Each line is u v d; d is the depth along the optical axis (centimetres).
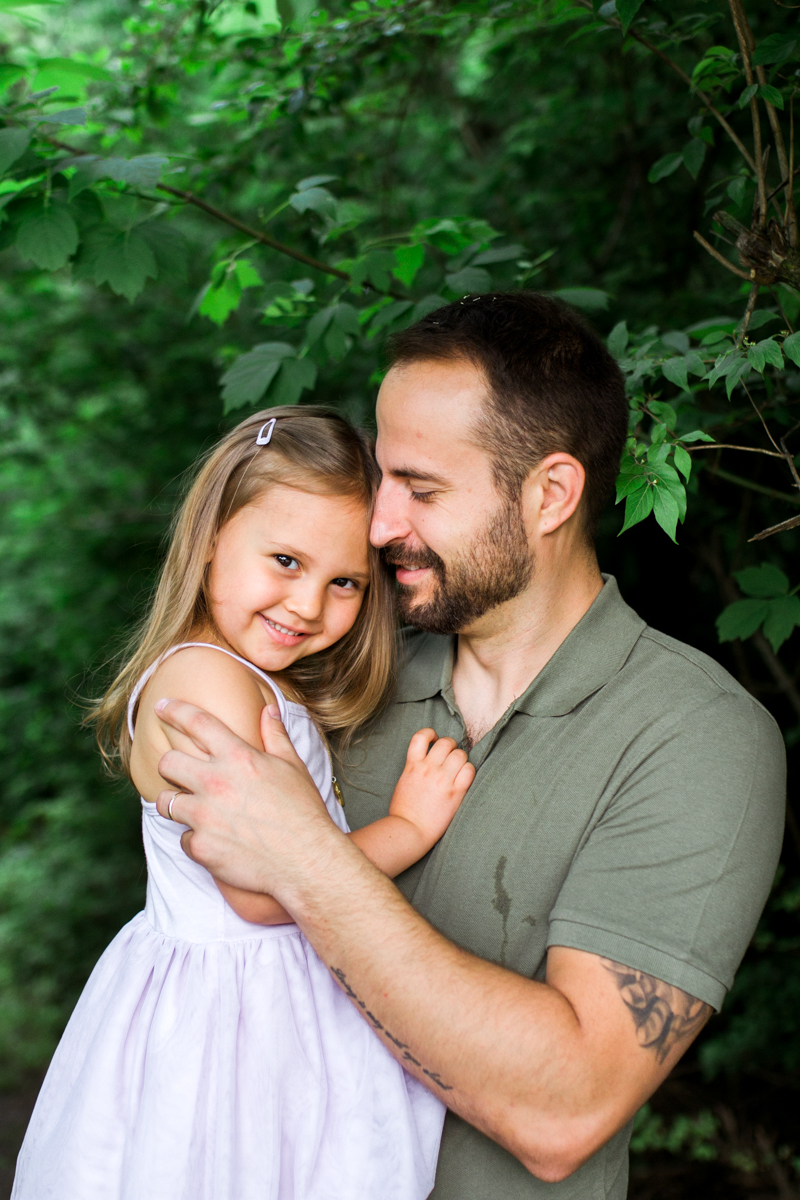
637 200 360
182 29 267
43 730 731
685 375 164
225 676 139
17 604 733
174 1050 125
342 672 160
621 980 111
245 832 118
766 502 288
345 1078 127
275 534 147
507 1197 125
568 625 142
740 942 116
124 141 325
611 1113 108
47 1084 142
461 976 110
